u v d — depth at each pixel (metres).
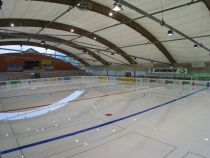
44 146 3.25
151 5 7.98
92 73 25.02
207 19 8.38
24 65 19.59
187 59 13.73
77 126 4.36
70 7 7.41
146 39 11.90
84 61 23.70
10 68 18.61
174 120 4.75
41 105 7.00
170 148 3.10
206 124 4.39
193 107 6.28
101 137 3.63
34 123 4.67
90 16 9.75
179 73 15.20
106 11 8.81
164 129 4.05
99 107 6.45
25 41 17.48
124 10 8.79
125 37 12.49
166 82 14.70
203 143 3.29
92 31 12.30
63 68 22.80
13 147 3.22
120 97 8.55
